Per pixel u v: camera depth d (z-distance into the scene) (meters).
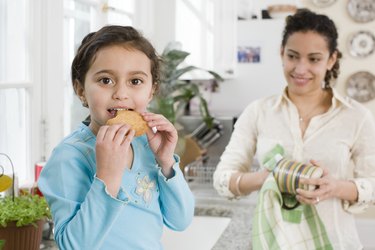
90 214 0.86
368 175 1.49
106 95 0.93
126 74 0.93
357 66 3.94
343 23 3.94
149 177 1.01
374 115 3.93
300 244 1.44
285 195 1.47
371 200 1.46
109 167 0.88
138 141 1.03
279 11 4.17
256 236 1.44
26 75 1.92
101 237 0.86
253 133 1.65
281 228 1.43
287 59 1.54
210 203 2.36
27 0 1.89
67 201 0.90
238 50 4.34
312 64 1.50
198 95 2.99
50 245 1.56
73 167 0.93
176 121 3.05
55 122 2.07
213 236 2.10
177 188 1.01
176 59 2.81
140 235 0.95
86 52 0.95
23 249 1.33
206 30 3.71
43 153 2.01
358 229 4.00
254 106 1.65
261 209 1.45
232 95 4.38
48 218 1.41
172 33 3.45
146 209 0.97
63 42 2.14
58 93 2.08
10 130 1.85
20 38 1.88
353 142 1.52
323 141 1.52
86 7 2.42
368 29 3.90
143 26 3.22
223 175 1.60
